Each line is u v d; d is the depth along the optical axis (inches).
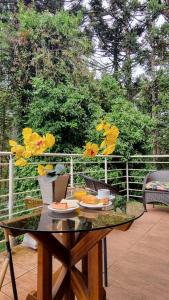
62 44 301.7
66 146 256.2
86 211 59.4
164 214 154.3
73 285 61.1
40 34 293.7
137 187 231.3
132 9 430.3
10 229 49.2
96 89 297.0
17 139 290.4
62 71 286.5
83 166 220.8
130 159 223.9
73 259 60.6
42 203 68.4
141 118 261.0
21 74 288.2
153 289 74.5
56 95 251.9
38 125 260.4
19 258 91.0
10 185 101.0
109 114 259.8
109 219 54.1
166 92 353.7
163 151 335.9
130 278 80.4
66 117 255.6
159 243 108.5
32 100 280.5
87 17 442.0
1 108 294.5
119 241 110.3
